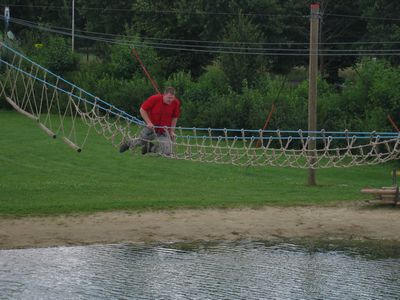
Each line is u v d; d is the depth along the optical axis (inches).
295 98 4087.1
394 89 3661.4
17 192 2420.0
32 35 5728.3
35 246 1850.4
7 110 4648.1
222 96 4237.2
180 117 4288.9
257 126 3946.9
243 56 4554.6
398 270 1690.5
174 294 1480.1
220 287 1519.4
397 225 2149.4
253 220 2162.9
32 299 1435.8
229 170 3088.1
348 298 1477.6
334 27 5974.4
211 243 1926.7
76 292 1483.8
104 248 1846.7
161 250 1841.8
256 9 5570.9
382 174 3161.9
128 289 1502.2
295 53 5905.5
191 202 2330.2
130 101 4557.1
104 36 6830.7
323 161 3459.6
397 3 5472.4
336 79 6102.4
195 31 5871.1
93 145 3535.9
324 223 2159.2
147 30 5895.7
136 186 2610.7
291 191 2591.0
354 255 1835.6
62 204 2235.5
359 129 3671.3
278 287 1545.3
